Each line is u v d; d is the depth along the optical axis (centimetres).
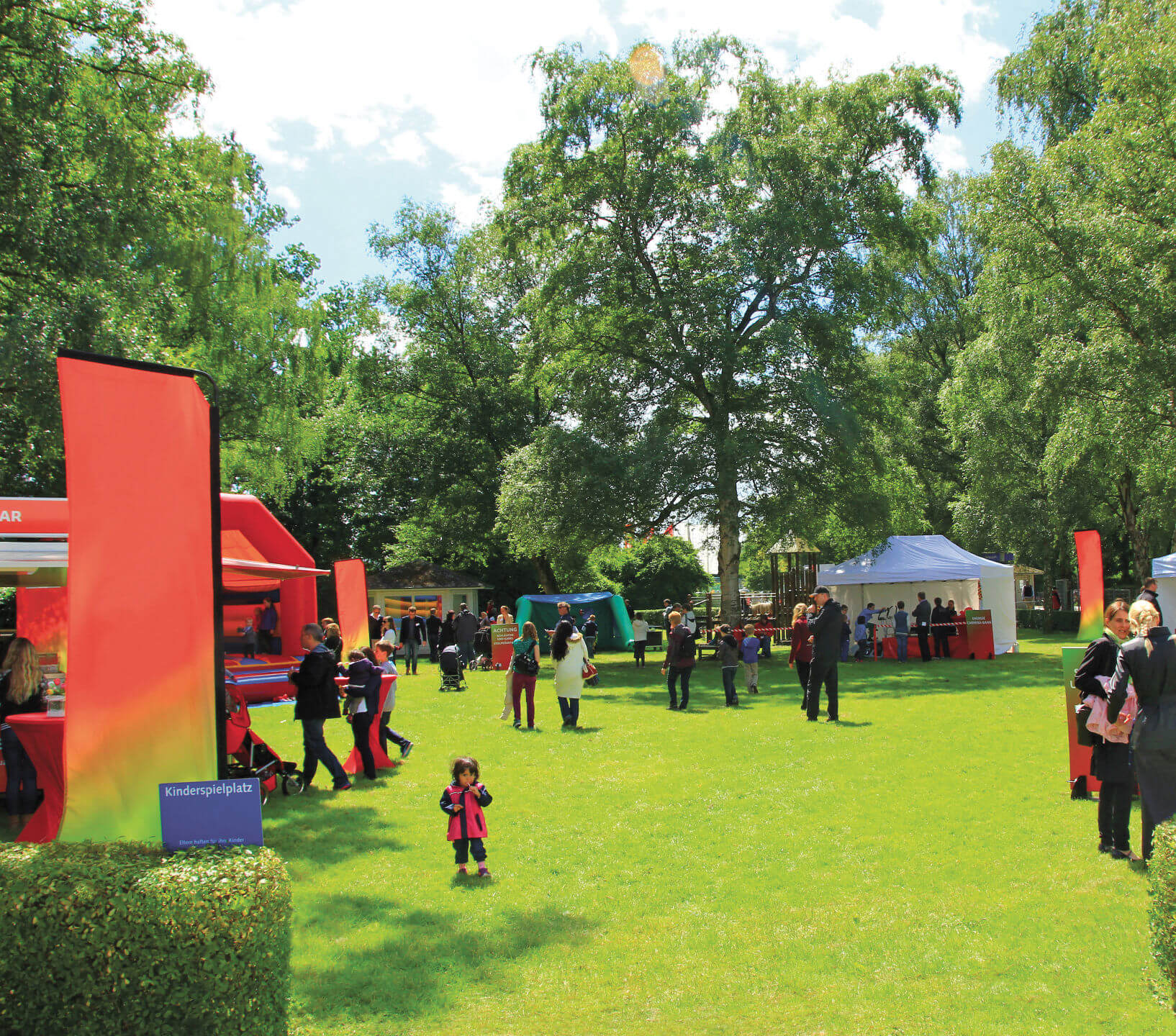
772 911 583
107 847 427
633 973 497
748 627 2011
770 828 774
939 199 3866
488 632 2742
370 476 3847
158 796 456
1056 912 553
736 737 1242
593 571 4406
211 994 364
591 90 2569
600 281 2648
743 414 2627
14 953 373
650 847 734
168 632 464
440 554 4131
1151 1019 412
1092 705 669
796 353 2455
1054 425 3053
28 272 1486
